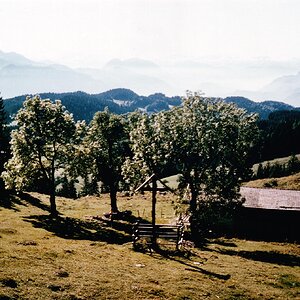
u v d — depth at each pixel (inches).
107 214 2417.6
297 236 2245.3
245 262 1492.4
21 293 806.5
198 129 1851.6
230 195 1878.7
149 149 1872.5
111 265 1162.6
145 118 1972.2
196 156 1887.3
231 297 1001.5
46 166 2271.2
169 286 1010.7
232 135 1873.8
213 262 1411.2
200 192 1919.3
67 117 2258.9
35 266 1025.5
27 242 1365.7
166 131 1882.4
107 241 1706.4
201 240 1948.8
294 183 4069.9
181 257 1421.0
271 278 1273.4
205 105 1925.4
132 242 1614.2
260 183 4306.1
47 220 2009.1
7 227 1662.2
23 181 2164.1
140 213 2642.7
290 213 2281.0
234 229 2346.2
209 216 1882.4
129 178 2036.2
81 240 1627.7
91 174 2581.2
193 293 978.7
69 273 1009.5
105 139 2524.6
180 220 2142.0
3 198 2476.6
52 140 2203.5
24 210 2268.7
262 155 7224.4
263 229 2309.3
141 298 891.4
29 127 2171.5
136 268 1161.4
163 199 3329.2
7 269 953.5
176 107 1951.3
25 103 2178.9
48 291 846.5
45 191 3636.8
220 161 1894.7
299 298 1081.4
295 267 1497.3
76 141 2342.5
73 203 2972.4
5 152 3186.5
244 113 1979.6
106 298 865.5
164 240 1665.8
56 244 1429.6
